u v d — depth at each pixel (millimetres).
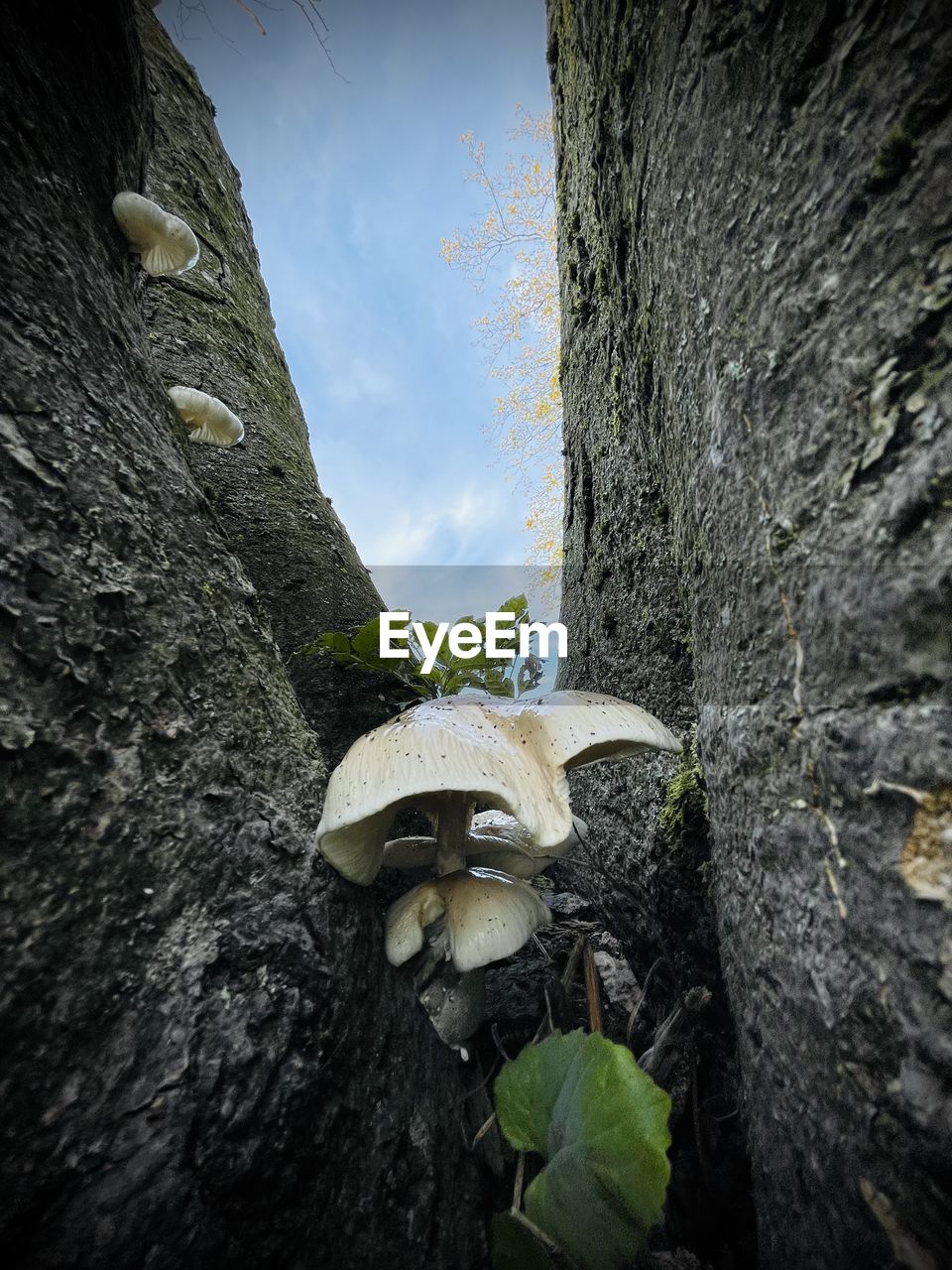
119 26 149
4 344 101
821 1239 87
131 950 95
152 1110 91
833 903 86
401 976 149
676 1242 137
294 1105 105
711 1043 168
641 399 209
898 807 73
